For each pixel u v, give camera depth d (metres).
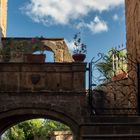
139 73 15.52
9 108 14.65
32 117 16.70
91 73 15.07
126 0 20.83
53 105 14.66
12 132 35.22
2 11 24.36
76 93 14.73
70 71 14.92
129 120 14.38
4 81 14.88
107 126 14.27
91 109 14.75
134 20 18.72
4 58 17.42
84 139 14.16
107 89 16.70
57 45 24.97
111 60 16.53
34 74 14.91
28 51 18.72
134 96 16.75
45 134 41.94
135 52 18.42
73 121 14.61
